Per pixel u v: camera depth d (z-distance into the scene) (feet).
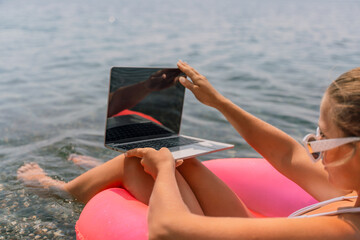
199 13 49.34
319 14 49.67
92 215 4.07
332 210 2.88
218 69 17.63
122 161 4.60
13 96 13.07
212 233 2.44
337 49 23.20
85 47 23.89
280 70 17.31
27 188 6.07
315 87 14.25
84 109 11.66
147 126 5.25
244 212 4.17
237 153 8.40
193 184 4.23
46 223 5.24
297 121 10.44
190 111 11.48
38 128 9.89
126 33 30.48
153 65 18.80
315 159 2.85
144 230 3.57
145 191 4.24
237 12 51.70
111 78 4.83
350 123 2.34
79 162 7.55
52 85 14.69
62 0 71.10
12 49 22.70
